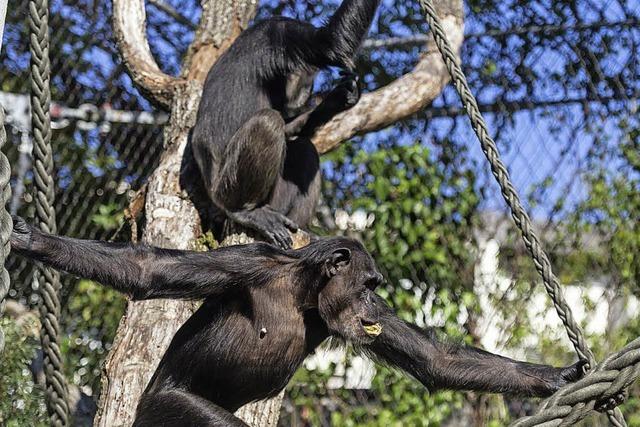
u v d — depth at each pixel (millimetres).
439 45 7766
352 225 14938
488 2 15258
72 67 15820
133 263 7047
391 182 14938
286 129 11742
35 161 7559
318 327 7844
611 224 14148
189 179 11195
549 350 13883
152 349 9484
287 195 11383
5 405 11188
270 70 11648
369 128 12234
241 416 9414
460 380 7734
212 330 7566
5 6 5188
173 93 12086
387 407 14141
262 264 7625
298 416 14062
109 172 15273
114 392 9242
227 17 12719
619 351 5840
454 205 14750
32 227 6750
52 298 8188
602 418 13156
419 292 14602
